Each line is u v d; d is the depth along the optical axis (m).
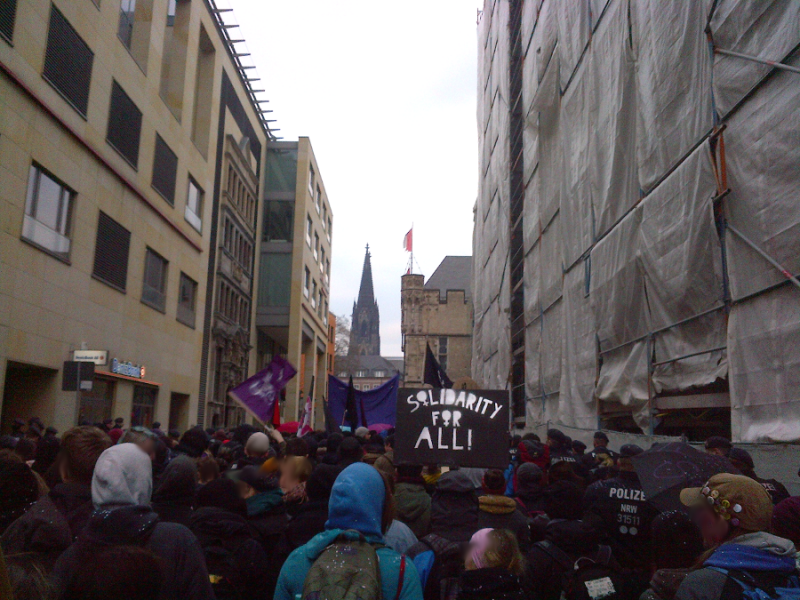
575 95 16.22
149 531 2.72
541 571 3.95
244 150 37.41
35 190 15.83
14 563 2.17
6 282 14.44
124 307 21.06
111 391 20.55
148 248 23.31
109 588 1.87
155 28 23.58
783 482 6.49
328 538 2.63
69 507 3.24
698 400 10.08
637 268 11.97
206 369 30.84
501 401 5.56
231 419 35.50
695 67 9.95
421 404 5.61
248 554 3.75
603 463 8.04
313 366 51.25
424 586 3.44
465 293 69.12
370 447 7.45
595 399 14.23
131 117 21.52
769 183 8.03
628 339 12.50
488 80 33.81
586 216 15.12
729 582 2.30
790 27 7.70
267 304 42.72
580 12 15.81
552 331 18.78
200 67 31.09
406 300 67.50
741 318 8.60
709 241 9.41
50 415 16.56
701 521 2.63
